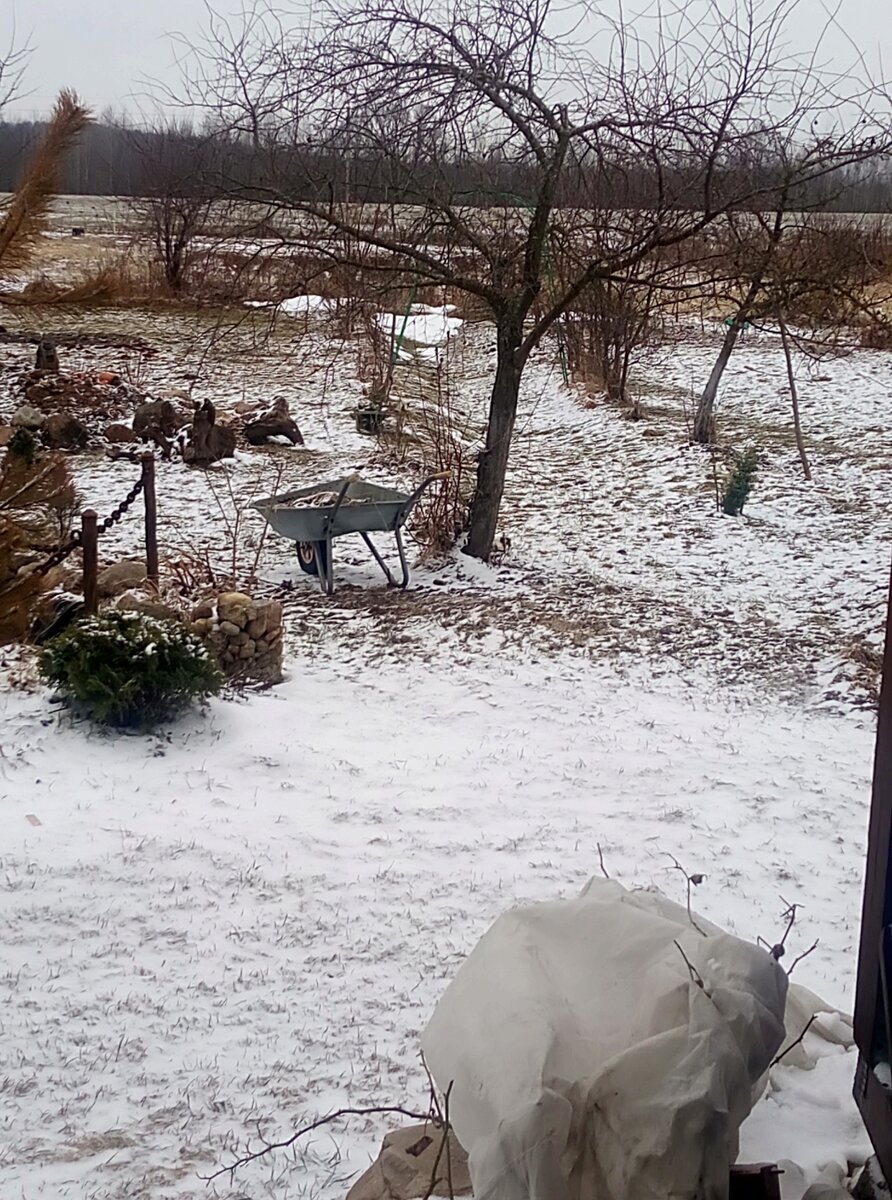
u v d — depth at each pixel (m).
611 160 9.94
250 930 4.75
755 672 8.10
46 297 6.80
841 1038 3.49
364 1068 3.85
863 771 6.50
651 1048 2.53
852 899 5.11
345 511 9.66
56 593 8.51
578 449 15.91
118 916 4.82
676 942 2.78
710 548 11.24
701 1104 2.44
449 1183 2.75
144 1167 3.34
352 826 5.77
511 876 5.28
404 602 9.71
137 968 4.45
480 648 8.63
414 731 7.11
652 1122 2.45
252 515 12.32
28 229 6.09
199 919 4.82
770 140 9.98
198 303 11.02
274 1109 3.62
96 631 6.84
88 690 6.57
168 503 12.67
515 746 6.84
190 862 5.30
